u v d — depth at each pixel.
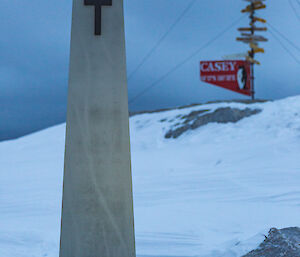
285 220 6.62
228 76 41.78
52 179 17.44
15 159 30.73
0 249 5.26
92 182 2.89
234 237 5.27
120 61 3.05
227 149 23.11
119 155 2.93
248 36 40.19
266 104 36.28
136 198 10.78
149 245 5.32
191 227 6.47
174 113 41.44
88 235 2.85
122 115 2.98
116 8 3.12
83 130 2.94
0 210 9.73
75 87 2.99
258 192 10.50
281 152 19.58
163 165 20.45
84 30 3.07
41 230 6.76
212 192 11.10
